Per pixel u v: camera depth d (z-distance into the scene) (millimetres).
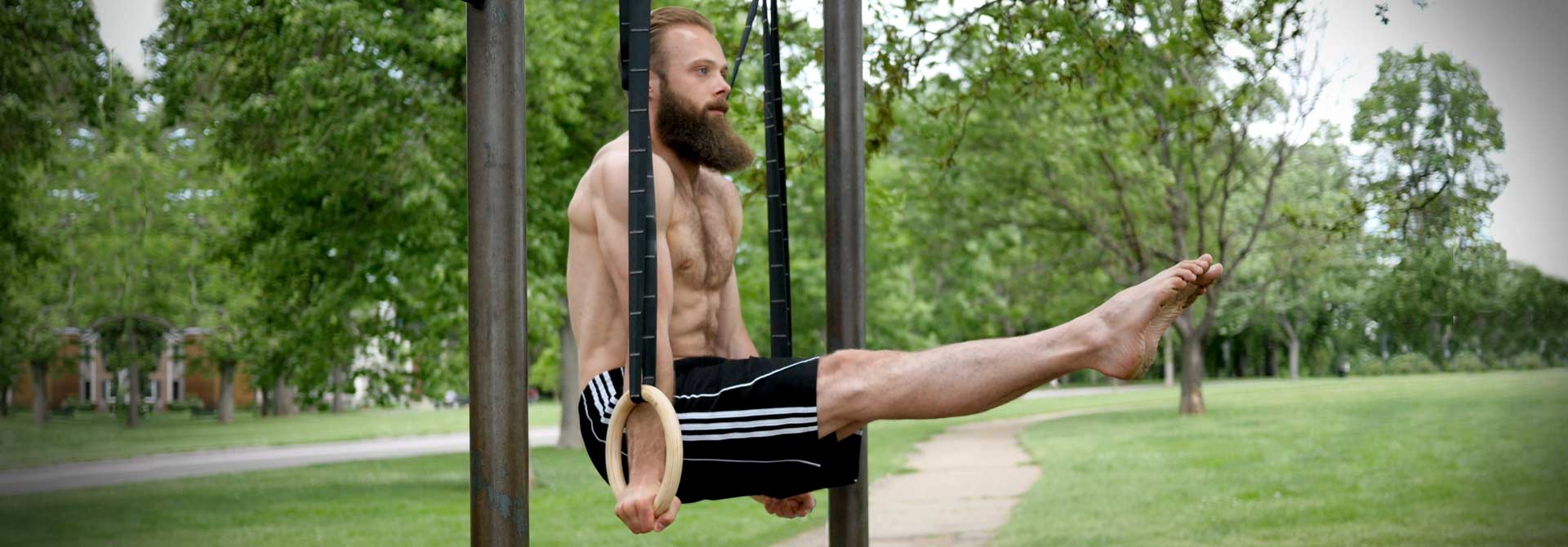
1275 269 28234
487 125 2287
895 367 2266
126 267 32062
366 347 18516
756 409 2301
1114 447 20656
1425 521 11000
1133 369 2141
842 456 2387
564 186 16906
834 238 2990
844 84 3004
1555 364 34625
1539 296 16734
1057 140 23797
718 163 2555
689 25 2570
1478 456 15977
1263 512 11969
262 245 18234
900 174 22500
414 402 18781
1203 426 24734
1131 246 26188
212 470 22531
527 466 2311
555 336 16875
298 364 18922
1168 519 11766
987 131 24984
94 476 21734
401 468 22188
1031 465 18438
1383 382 41344
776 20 2848
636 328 2256
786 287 2801
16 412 57719
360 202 17266
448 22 15086
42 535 13039
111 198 31125
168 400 64875
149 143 29125
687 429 2322
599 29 16000
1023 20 5934
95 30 15938
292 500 16422
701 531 12297
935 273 32688
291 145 15891
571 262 2523
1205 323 28641
